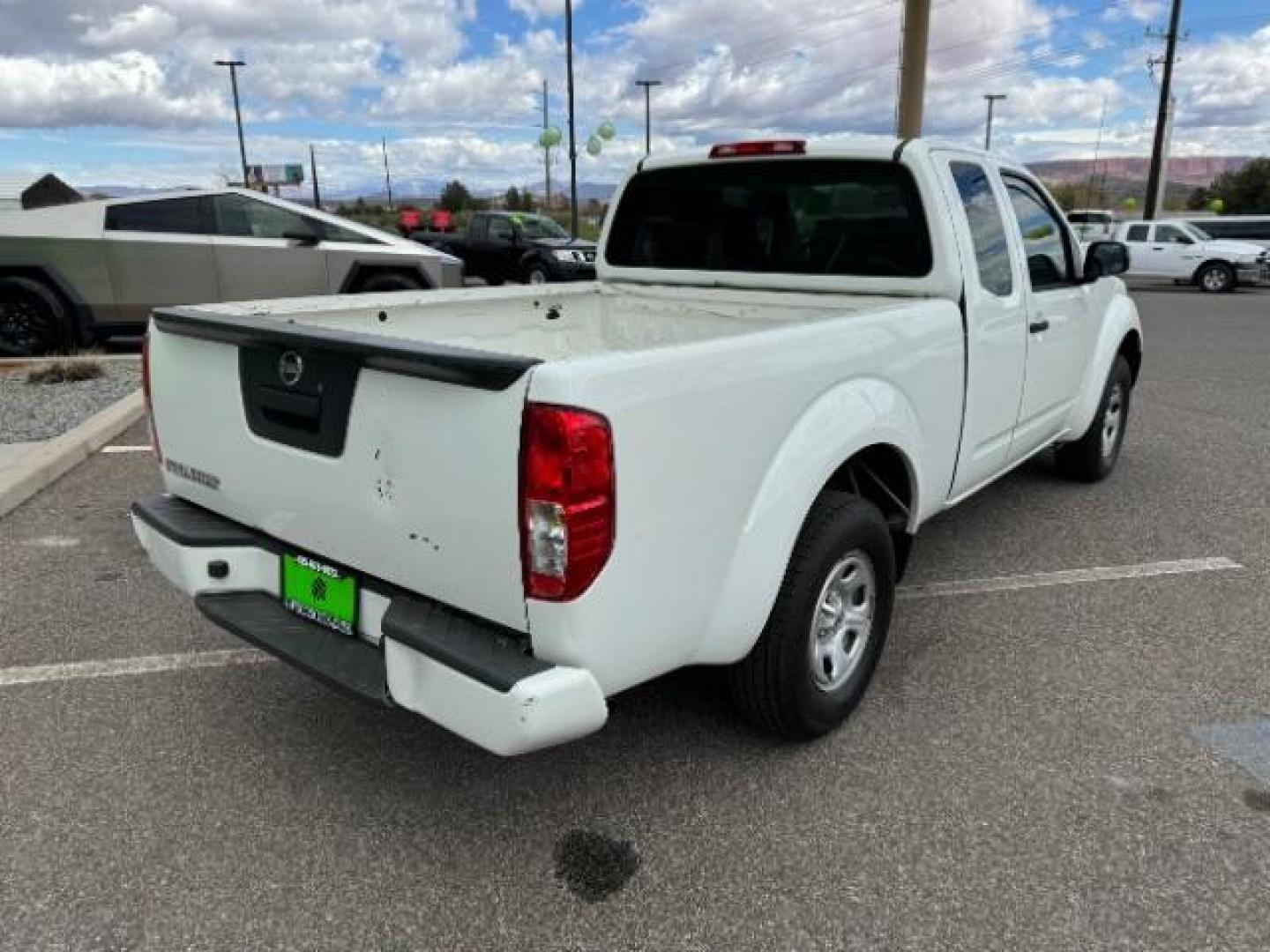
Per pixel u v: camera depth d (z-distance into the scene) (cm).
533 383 200
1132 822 265
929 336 330
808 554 276
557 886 242
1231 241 2345
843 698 308
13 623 388
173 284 929
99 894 238
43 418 696
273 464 262
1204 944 222
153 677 347
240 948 222
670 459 223
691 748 303
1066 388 490
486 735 211
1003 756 298
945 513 531
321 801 276
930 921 230
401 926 229
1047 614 401
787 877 245
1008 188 417
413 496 226
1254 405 846
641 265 462
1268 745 304
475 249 2028
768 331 259
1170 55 3198
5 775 287
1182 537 493
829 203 384
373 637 252
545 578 206
